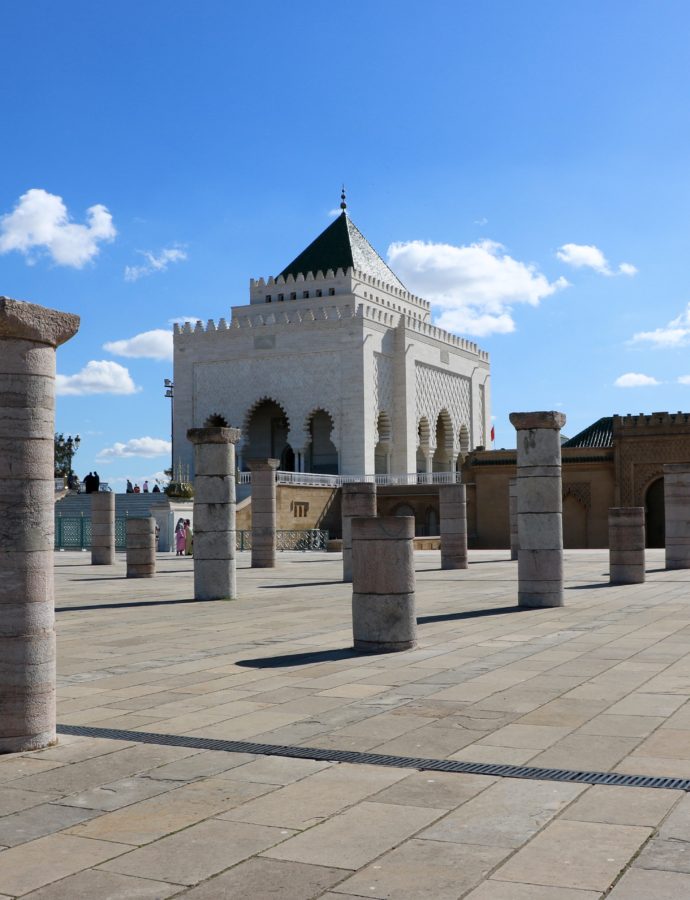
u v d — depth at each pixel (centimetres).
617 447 5619
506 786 626
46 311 770
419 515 6150
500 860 498
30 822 571
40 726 743
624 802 587
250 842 532
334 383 6612
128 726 816
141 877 487
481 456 5806
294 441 6731
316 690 969
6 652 734
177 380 7175
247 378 6919
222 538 2041
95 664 1158
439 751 716
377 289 7425
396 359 6938
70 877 489
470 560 3653
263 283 7388
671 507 2734
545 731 771
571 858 498
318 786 634
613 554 2283
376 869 491
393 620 1219
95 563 3512
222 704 905
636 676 1007
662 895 451
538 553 1744
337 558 3991
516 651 1203
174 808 593
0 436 746
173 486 4819
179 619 1659
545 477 1745
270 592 2219
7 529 743
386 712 855
